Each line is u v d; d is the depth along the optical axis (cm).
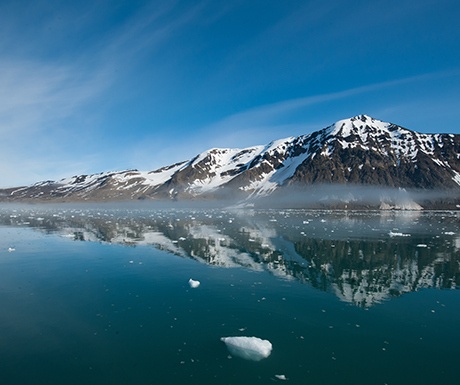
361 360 996
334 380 894
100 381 891
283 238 3481
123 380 896
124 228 4575
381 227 4816
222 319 1301
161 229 4441
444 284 1792
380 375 916
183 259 2367
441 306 1448
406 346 1085
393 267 2162
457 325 1249
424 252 2680
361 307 1436
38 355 1027
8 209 12500
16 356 1020
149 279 1848
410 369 948
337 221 6119
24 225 5044
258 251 2692
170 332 1185
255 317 1322
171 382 887
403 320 1295
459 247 2928
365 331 1197
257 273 1989
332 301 1508
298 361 991
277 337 1148
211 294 1595
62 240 3309
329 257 2466
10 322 1272
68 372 934
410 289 1697
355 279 1875
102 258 2394
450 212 10662
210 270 2052
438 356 1020
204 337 1148
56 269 2070
